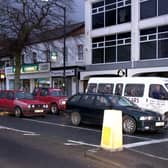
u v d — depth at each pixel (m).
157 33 28.28
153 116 14.97
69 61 37.34
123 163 8.71
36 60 41.53
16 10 31.67
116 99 16.12
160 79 18.80
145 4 29.30
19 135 13.73
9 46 32.88
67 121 19.31
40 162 9.08
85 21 35.19
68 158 9.57
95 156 9.41
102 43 33.56
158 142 12.70
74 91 36.44
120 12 31.72
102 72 32.62
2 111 23.17
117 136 10.14
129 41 30.73
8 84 48.41
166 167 8.57
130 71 29.81
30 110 21.23
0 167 8.52
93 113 16.44
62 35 36.47
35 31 32.16
